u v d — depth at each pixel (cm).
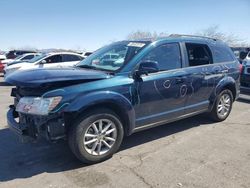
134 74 426
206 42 560
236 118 640
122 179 358
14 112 429
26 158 422
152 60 453
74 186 343
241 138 509
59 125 362
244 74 885
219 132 540
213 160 414
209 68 546
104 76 403
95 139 394
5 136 515
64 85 372
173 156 429
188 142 487
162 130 548
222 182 351
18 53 2356
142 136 514
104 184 347
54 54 1277
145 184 347
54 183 350
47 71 405
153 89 446
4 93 1058
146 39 482
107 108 402
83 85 379
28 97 377
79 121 374
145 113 448
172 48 489
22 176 369
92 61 493
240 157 426
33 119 372
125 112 416
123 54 459
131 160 414
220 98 587
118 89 403
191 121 607
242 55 1057
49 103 351
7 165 400
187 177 363
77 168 390
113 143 413
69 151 445
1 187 342
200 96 537
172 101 482
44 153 439
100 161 407
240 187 340
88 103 370
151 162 407
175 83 477
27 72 408
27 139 383
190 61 516
